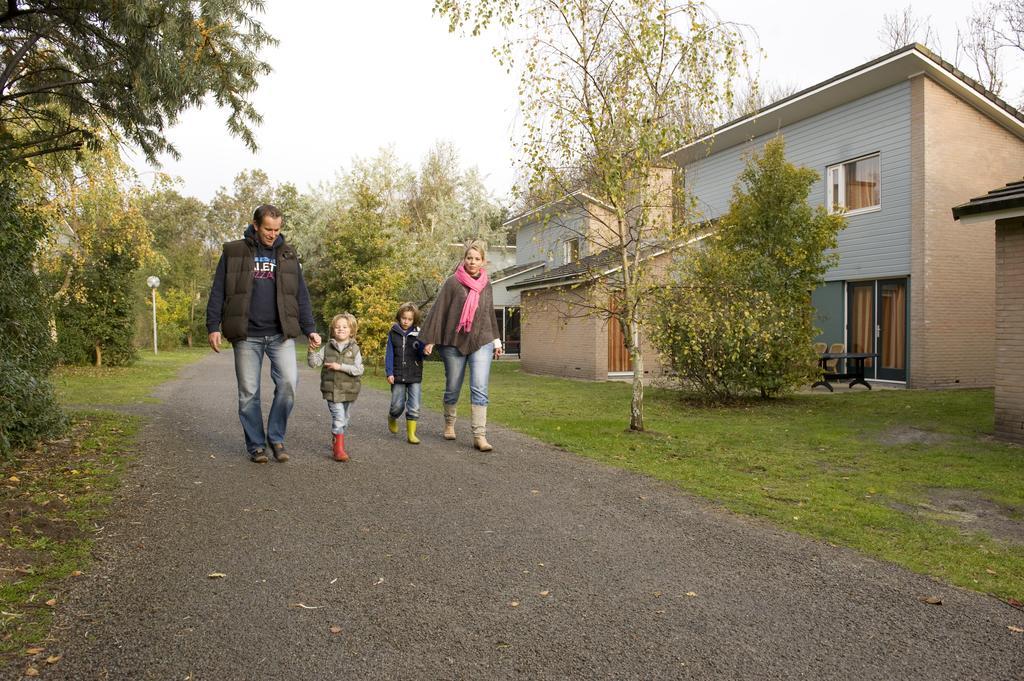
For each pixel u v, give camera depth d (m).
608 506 4.89
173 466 5.82
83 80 7.81
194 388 13.37
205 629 2.81
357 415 9.34
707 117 8.09
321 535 4.06
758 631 2.92
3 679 2.36
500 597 3.22
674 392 13.87
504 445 7.25
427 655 2.64
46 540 3.78
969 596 3.38
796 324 12.21
